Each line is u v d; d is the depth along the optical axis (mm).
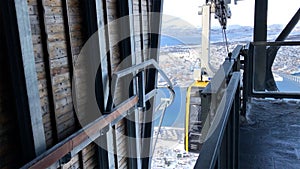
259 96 3746
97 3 3566
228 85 1487
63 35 3117
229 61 1954
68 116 3234
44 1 2773
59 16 3039
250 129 2816
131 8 4574
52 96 2900
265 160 2229
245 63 3035
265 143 2510
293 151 2348
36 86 2588
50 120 2910
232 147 1506
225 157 1271
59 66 3055
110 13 4152
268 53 4141
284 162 2188
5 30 2361
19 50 2383
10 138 2523
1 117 2420
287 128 2805
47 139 2861
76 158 3402
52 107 2914
